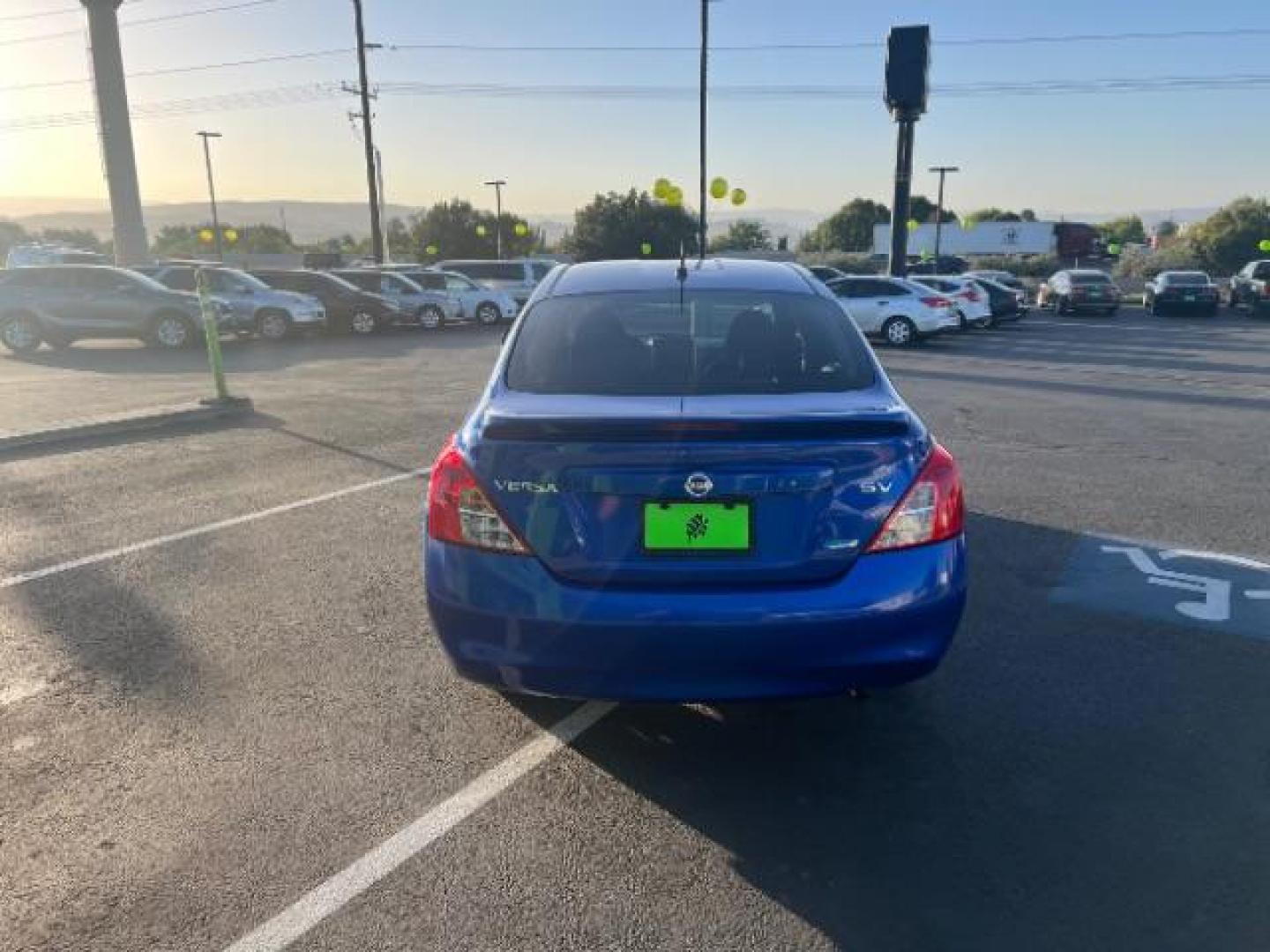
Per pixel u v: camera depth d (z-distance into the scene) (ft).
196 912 8.42
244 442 28.99
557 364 11.50
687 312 12.39
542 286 13.70
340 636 14.37
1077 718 11.80
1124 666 13.23
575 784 10.42
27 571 17.26
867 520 9.38
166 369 49.67
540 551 9.41
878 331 66.64
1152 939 8.04
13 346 59.82
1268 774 10.53
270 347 64.03
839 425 9.30
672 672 9.32
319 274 77.41
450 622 9.80
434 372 48.67
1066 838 9.41
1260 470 25.38
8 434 27.71
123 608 15.49
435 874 8.91
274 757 10.95
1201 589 16.24
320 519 20.62
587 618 9.21
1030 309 118.93
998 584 16.44
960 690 12.52
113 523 20.29
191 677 13.03
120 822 9.73
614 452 9.18
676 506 9.23
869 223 297.53
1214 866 8.96
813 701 12.25
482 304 89.81
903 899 8.56
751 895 8.63
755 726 11.64
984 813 9.86
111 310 60.70
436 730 11.57
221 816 9.81
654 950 7.96
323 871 8.96
